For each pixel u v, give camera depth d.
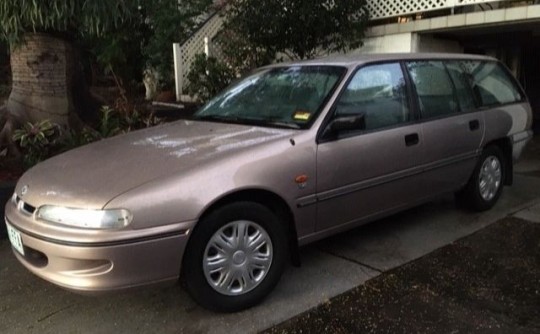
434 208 4.89
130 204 2.54
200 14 11.02
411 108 3.90
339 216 3.42
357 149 3.43
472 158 4.44
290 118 3.44
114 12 5.16
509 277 3.37
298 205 3.13
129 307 3.07
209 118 3.87
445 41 8.55
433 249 3.88
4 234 4.21
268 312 2.97
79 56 6.87
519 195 5.29
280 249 3.09
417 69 4.07
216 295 2.87
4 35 5.31
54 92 5.88
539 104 10.65
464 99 4.45
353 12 7.85
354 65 3.65
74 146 5.39
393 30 7.96
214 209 2.80
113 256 2.50
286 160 3.06
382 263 3.64
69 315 2.99
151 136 3.49
